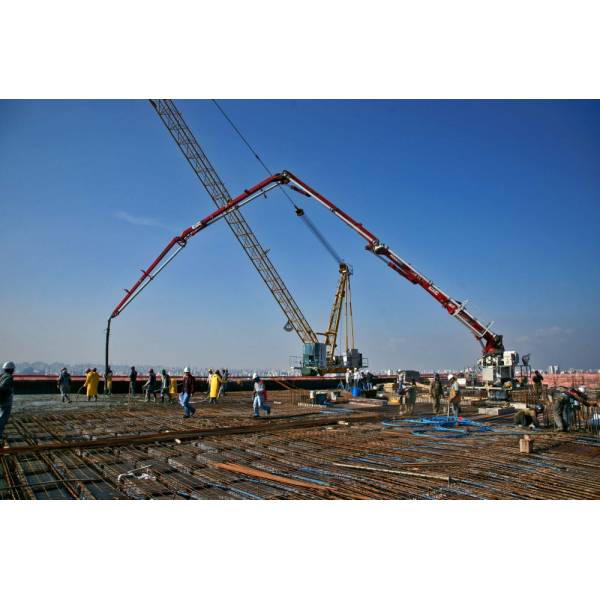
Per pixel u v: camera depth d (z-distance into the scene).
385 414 17.70
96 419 15.34
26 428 12.91
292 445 10.29
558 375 39.66
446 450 9.77
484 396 27.11
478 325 30.70
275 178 38.19
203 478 7.27
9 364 9.47
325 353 44.06
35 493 6.54
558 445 10.52
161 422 14.65
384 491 6.57
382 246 33.41
